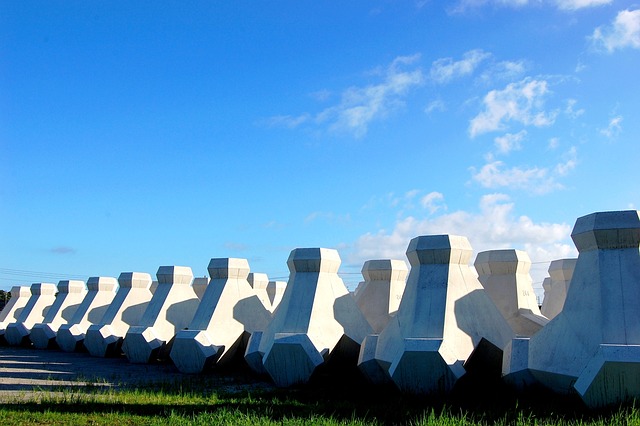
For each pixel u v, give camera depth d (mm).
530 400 16531
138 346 29125
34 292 43844
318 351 20250
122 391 18781
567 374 15484
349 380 21719
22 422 13766
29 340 41156
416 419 13953
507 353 17719
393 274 26516
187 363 25125
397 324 19688
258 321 27609
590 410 14547
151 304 31406
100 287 39062
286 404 16500
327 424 13180
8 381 21922
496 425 13148
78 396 17016
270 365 20406
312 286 22688
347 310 22891
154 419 14141
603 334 15398
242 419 13727
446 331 18375
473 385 18516
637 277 15969
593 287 16328
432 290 19500
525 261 24703
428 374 17109
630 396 14078
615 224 16469
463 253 20266
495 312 19922
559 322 16828
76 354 34688
